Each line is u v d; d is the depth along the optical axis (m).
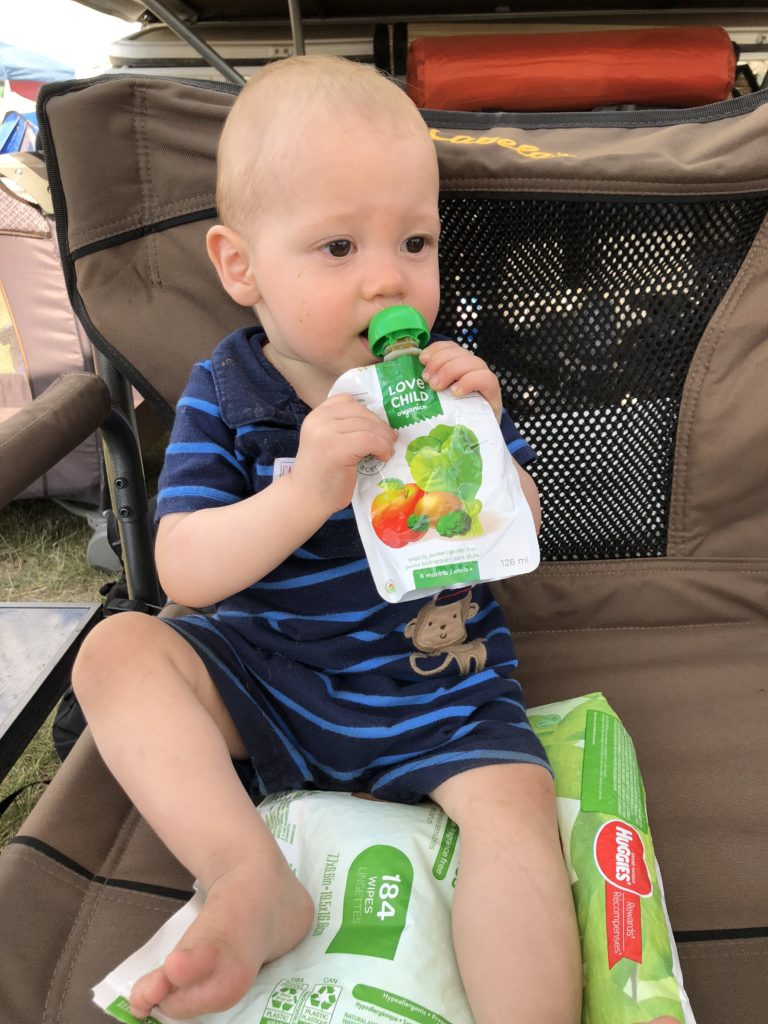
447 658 0.84
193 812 0.66
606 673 0.98
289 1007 0.58
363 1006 0.58
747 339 0.94
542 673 0.98
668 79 2.17
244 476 0.85
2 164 1.79
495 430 0.72
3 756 1.08
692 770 0.84
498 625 0.89
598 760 0.78
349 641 0.83
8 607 1.48
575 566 1.03
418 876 0.67
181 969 0.54
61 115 0.86
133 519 1.13
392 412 0.71
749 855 0.75
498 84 2.15
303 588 0.84
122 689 0.71
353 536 0.83
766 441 0.96
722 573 1.03
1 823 1.29
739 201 0.88
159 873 0.73
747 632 1.03
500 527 0.70
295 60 0.82
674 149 0.90
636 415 0.97
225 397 0.85
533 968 0.59
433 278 0.78
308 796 0.77
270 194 0.75
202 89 0.87
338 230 0.74
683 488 1.00
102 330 0.93
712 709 0.92
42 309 1.98
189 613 0.99
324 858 0.70
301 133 0.74
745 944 0.67
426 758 0.76
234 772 0.69
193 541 0.80
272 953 0.61
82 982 0.64
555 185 0.87
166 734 0.69
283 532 0.75
